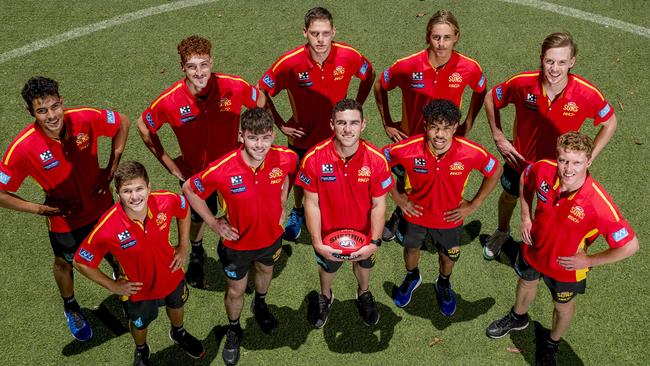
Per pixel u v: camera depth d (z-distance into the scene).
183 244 5.00
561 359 5.42
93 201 5.26
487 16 8.81
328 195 4.89
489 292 5.95
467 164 4.92
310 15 5.30
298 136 5.99
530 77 5.32
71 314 5.56
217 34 8.58
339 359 5.45
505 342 5.55
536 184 4.73
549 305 5.83
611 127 5.39
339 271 6.13
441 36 5.30
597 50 8.27
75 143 4.98
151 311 5.00
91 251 4.56
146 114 5.34
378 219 4.98
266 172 4.70
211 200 5.86
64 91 7.79
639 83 7.81
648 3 9.02
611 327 5.60
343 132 4.41
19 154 4.80
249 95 5.55
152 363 5.46
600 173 6.82
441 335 5.61
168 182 6.81
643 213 6.44
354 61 5.76
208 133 5.48
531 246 4.94
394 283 6.04
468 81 5.68
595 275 5.96
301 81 5.72
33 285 5.93
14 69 8.08
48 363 5.39
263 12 8.92
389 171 4.84
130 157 7.05
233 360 5.39
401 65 5.71
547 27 8.63
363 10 8.91
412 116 5.97
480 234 6.44
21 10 8.98
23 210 4.99
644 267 6.01
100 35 8.58
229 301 5.27
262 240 5.00
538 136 5.50
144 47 8.39
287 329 5.67
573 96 5.21
